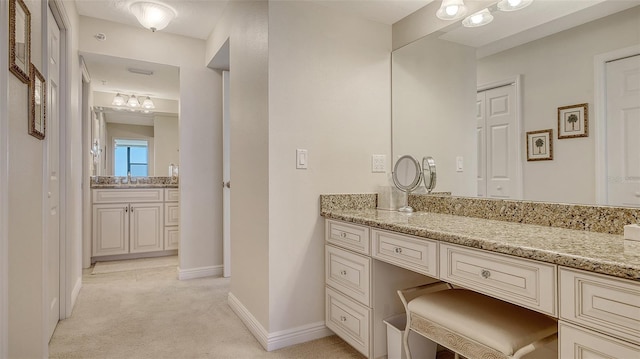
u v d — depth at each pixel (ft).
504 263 3.70
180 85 10.60
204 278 10.85
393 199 7.09
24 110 4.20
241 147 7.77
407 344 5.12
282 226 6.56
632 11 4.25
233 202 8.33
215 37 9.73
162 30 10.17
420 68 7.13
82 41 9.34
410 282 6.01
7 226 3.45
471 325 4.12
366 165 7.44
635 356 2.71
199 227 10.93
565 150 4.90
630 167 4.24
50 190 6.52
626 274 2.72
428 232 4.56
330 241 6.72
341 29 7.16
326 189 6.97
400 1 6.83
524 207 5.32
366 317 5.74
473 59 6.19
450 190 6.62
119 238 13.24
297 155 6.68
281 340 6.50
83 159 12.25
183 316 7.89
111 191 13.12
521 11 5.49
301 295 6.74
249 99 7.26
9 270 3.64
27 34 4.23
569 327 3.14
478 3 6.06
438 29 6.72
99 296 9.18
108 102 14.64
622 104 4.33
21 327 4.04
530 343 3.73
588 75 4.66
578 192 4.74
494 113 5.86
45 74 5.74
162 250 13.96
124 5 8.75
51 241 6.76
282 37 6.54
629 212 4.18
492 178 5.89
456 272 4.26
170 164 15.56
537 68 5.26
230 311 8.20
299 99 6.70
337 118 7.10
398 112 7.59
